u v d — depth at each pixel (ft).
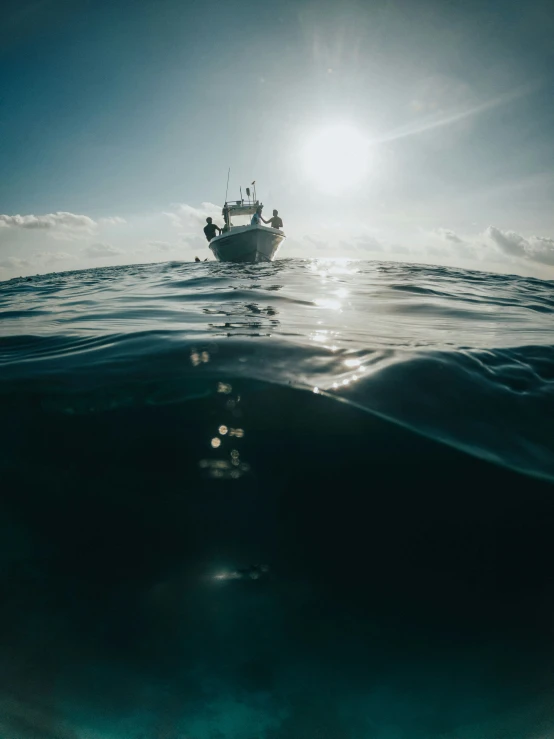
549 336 9.43
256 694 2.82
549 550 3.66
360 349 6.98
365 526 3.79
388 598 3.37
